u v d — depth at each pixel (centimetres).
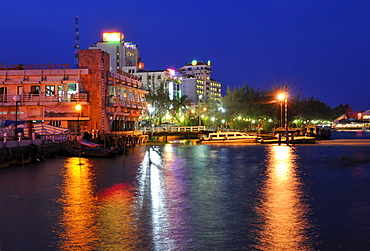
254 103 11775
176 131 8925
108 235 1630
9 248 1480
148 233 1656
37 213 1972
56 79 6353
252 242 1548
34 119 6294
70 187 2700
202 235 1631
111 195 2433
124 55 17662
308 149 6650
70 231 1678
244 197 2388
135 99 8181
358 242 1550
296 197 2386
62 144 4688
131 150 6406
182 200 2297
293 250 1470
